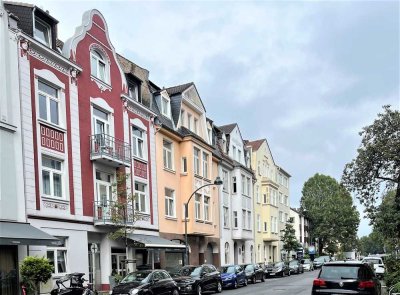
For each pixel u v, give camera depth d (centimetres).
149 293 1756
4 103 1656
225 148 4234
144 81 2939
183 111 3338
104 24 2422
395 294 1462
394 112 2830
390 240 2780
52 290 1666
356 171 2923
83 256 2027
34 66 1845
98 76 2342
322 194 8606
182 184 3161
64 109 2014
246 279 2991
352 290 1316
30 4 1880
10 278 1611
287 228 5734
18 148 1700
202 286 2295
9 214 1622
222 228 3850
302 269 4847
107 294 1991
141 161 2661
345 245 8506
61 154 1964
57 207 1895
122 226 2153
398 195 2780
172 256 2981
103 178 2297
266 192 5362
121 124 2481
